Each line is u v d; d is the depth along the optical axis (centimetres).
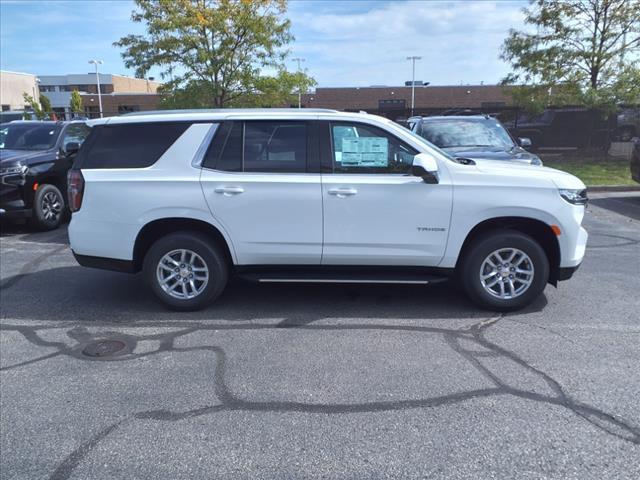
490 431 322
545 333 468
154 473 289
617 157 1761
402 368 404
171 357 429
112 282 636
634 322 493
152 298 575
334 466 293
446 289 594
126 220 507
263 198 498
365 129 500
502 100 5031
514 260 509
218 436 321
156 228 525
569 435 317
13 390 379
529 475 283
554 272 516
